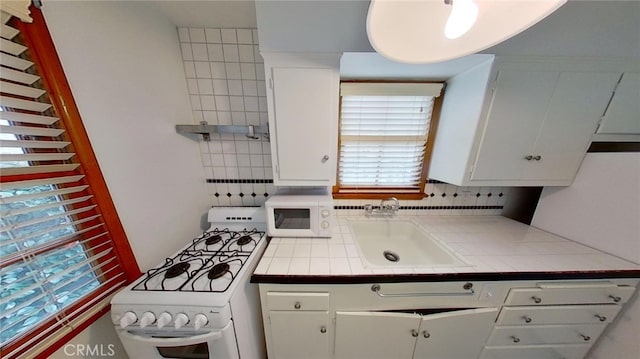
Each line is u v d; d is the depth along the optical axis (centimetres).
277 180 110
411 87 126
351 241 116
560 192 122
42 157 61
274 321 95
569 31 82
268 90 96
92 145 74
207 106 129
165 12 103
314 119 100
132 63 89
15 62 58
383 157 145
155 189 102
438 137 135
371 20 45
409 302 94
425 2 48
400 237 145
